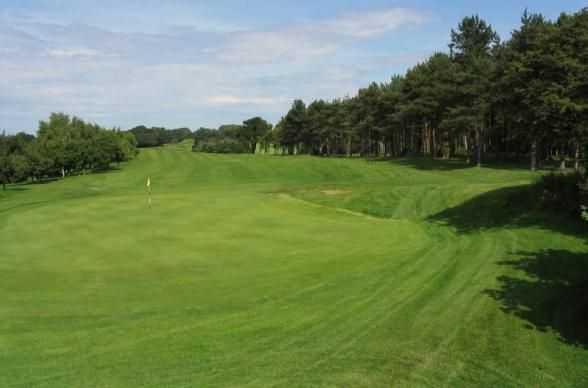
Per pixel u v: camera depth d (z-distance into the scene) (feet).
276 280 48.29
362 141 342.64
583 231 60.80
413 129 292.81
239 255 59.41
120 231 75.92
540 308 36.58
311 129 364.17
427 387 25.36
